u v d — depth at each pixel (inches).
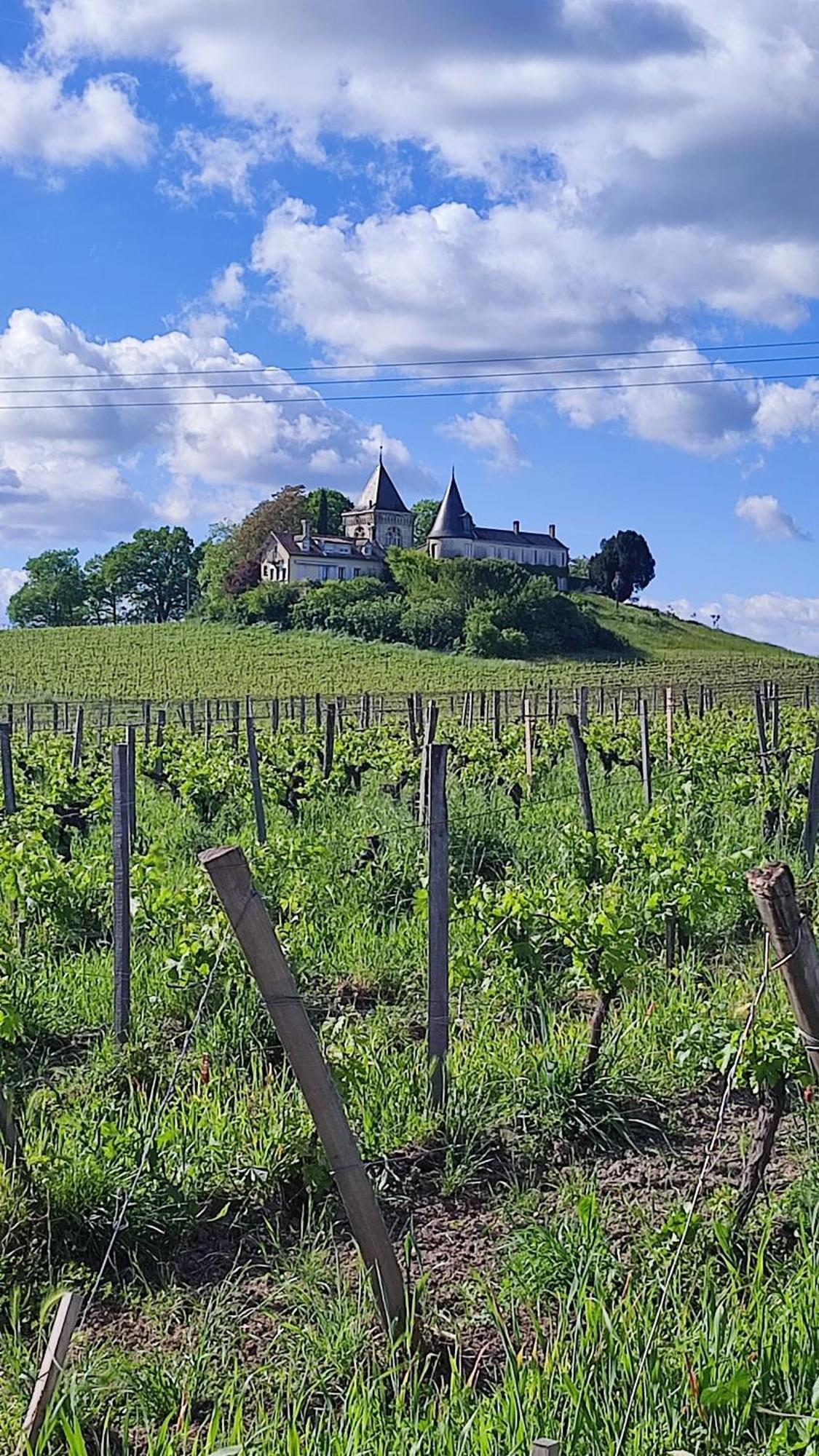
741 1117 247.9
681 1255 178.5
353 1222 159.9
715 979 330.3
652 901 313.6
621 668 3041.3
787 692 2187.5
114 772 290.8
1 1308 178.5
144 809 625.3
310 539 4635.8
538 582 3683.6
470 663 3102.9
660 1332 159.6
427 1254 197.2
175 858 500.4
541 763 721.0
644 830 400.8
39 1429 146.8
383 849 443.8
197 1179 207.6
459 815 490.6
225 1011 292.8
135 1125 222.2
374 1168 221.3
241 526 5113.2
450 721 1157.7
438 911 241.0
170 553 5241.1
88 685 2655.0
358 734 899.4
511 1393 143.9
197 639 3422.7
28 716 1066.7
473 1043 267.6
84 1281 186.4
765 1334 153.5
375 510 5438.0
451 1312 178.4
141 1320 179.6
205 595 4830.2
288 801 585.9
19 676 2802.7
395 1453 137.3
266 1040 285.6
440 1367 162.2
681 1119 247.6
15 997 288.4
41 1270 186.4
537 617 3501.5
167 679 2755.9
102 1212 195.0
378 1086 243.1
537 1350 161.2
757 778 579.5
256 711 2044.8
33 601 5147.6
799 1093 248.7
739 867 384.2
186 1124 222.5
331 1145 158.2
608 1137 237.0
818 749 488.4
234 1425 144.0
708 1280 168.1
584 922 262.2
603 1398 146.4
